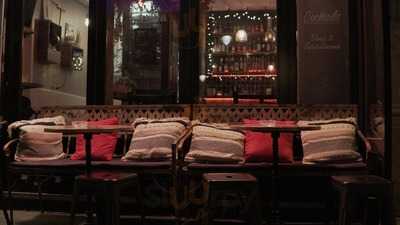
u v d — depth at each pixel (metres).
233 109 4.46
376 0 3.99
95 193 3.05
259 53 6.23
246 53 6.25
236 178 3.03
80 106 4.66
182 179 3.76
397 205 4.21
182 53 4.80
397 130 4.34
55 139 4.40
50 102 5.60
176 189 3.62
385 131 3.75
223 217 4.12
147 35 5.26
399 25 4.39
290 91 4.63
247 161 3.99
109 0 5.03
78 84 5.86
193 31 4.82
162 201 4.25
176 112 4.50
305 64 4.59
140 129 4.25
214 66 6.28
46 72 5.55
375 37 4.04
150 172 3.82
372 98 4.13
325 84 4.57
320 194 4.19
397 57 4.39
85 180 3.08
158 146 4.05
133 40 5.29
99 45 4.88
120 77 5.26
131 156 4.07
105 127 3.63
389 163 3.72
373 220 3.55
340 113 4.38
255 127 3.35
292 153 4.11
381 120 3.85
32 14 5.27
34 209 4.63
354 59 4.52
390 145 3.73
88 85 4.86
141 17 5.29
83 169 3.90
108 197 3.02
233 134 4.12
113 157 4.39
